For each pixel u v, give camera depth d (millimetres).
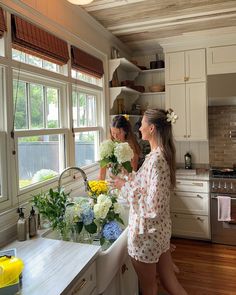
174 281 1810
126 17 2850
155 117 1675
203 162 3986
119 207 1691
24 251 1380
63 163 2396
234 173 3506
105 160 1718
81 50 2643
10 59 1686
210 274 2656
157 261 1617
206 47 3562
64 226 1557
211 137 3932
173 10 2715
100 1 2455
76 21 2523
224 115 3857
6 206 1645
